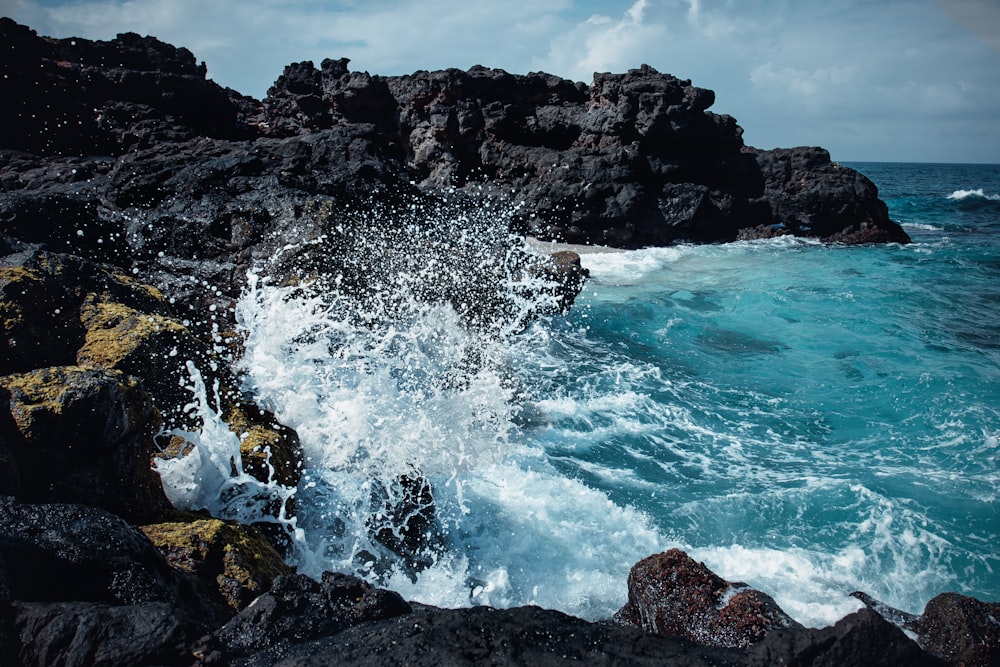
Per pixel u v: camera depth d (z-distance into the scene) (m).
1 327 4.32
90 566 2.91
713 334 10.67
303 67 26.28
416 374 7.12
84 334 4.74
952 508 5.73
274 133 26.81
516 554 4.91
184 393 4.81
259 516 4.53
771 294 13.29
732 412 7.70
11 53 20.16
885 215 22.16
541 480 5.94
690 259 17.70
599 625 3.01
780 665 2.76
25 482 3.45
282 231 8.77
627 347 9.93
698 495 5.88
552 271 11.70
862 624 2.86
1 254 5.34
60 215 8.76
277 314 6.39
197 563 3.57
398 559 4.74
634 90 21.14
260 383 5.82
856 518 5.56
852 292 13.44
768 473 6.30
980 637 3.26
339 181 11.10
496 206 20.80
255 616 2.91
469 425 6.65
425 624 2.88
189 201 9.42
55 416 3.49
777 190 22.16
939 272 15.91
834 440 7.04
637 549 5.07
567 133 22.58
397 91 24.22
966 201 41.44
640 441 6.90
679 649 2.86
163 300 5.80
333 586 3.10
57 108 21.02
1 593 2.59
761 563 4.91
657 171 21.25
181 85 23.11
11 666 2.50
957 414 7.51
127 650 2.55
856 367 9.12
